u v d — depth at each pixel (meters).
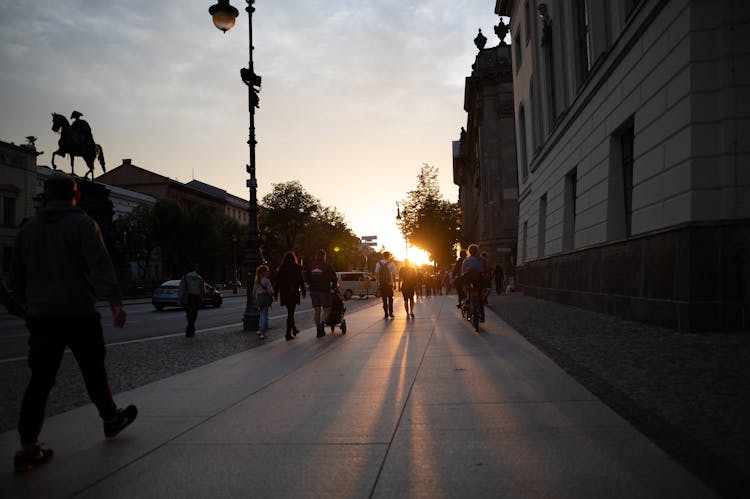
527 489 2.96
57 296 3.79
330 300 11.73
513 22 30.81
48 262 3.84
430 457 3.54
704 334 8.28
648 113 10.97
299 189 77.62
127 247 53.12
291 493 3.04
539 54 24.00
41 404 3.70
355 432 4.17
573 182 19.06
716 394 4.67
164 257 66.31
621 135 13.80
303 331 13.21
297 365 7.60
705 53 9.12
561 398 4.95
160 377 7.20
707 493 2.79
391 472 3.30
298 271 11.45
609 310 12.71
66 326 3.83
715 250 8.55
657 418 4.09
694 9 9.16
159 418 4.80
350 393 5.57
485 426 4.18
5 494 3.14
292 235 77.88
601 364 6.46
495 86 43.72
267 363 7.89
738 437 3.53
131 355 9.47
